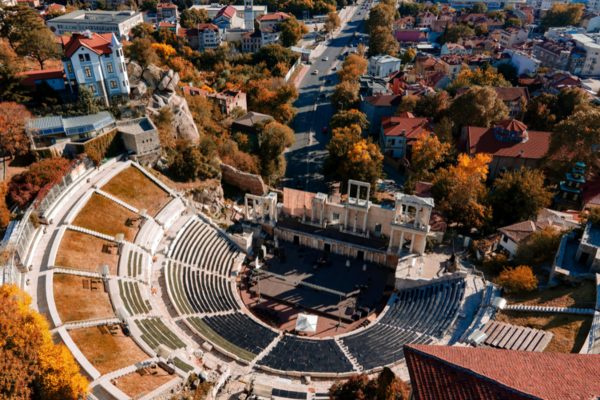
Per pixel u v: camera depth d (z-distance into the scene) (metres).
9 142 62.44
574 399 24.73
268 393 41.28
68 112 73.75
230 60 182.00
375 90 145.12
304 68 193.38
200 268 65.94
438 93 128.50
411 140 115.12
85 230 57.66
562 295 51.91
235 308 60.94
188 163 81.12
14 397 32.53
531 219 78.19
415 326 55.72
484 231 79.56
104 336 43.22
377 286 67.12
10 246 47.44
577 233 61.03
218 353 48.53
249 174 89.12
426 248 72.50
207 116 110.88
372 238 74.00
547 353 30.34
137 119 80.81
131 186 71.19
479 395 25.83
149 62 93.62
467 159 85.94
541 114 127.12
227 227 77.81
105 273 50.84
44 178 59.03
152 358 42.22
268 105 135.00
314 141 129.12
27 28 93.81
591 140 89.31
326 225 77.31
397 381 34.62
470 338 47.31
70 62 78.69
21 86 76.19
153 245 64.00
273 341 53.75
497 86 140.88
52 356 35.06
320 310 61.84
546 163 98.88
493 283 58.56
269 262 72.50
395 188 103.38
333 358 49.66
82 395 34.94
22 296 39.00
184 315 54.19
